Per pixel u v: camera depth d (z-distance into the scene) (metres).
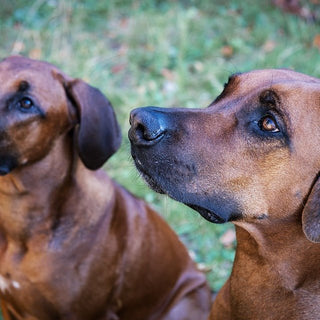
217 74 1.54
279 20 1.80
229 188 0.64
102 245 0.85
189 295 0.98
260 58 1.61
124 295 0.90
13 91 0.77
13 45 1.61
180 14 1.76
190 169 0.63
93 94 0.84
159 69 1.55
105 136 0.85
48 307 0.86
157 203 1.20
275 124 0.62
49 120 0.79
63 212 0.82
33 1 1.80
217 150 0.63
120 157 1.28
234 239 1.14
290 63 1.58
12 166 0.78
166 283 0.94
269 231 0.65
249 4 1.90
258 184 0.63
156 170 0.64
